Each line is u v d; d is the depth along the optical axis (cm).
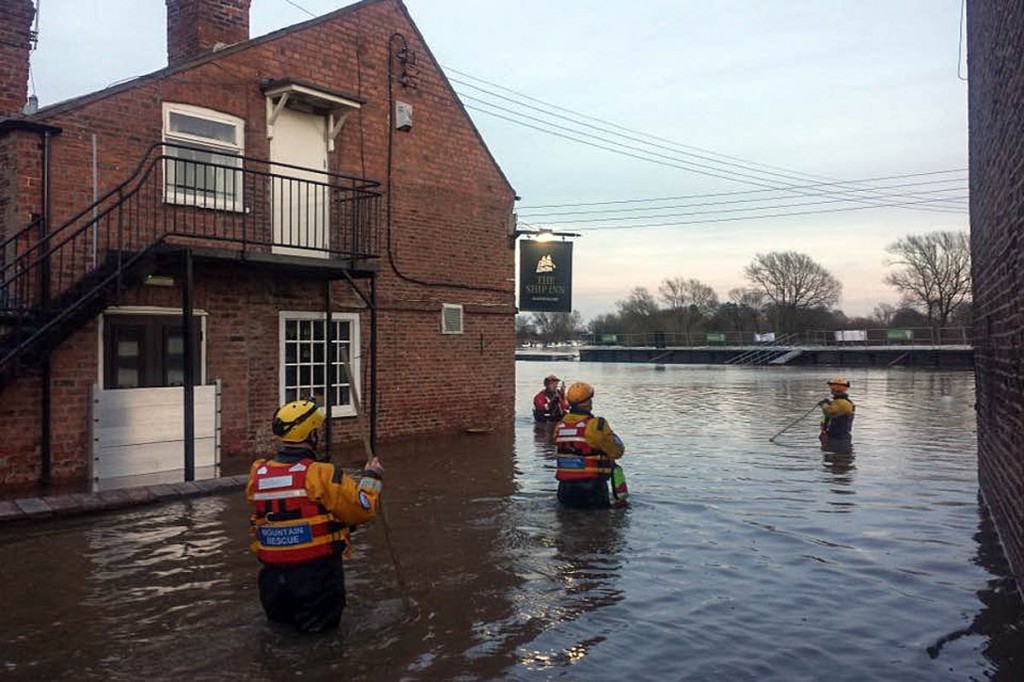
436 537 764
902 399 2434
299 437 509
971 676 452
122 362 1102
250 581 625
